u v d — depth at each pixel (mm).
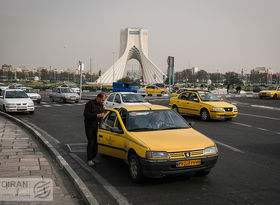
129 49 136375
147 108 6754
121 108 6898
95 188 5379
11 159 6898
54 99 29281
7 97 18734
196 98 15664
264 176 5988
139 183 5570
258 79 178250
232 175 6051
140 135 5762
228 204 4543
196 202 4629
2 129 11398
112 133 6500
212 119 15766
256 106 25031
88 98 33781
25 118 16156
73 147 8812
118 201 4738
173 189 5242
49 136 10648
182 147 5289
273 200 4707
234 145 9078
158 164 5113
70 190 5082
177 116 6777
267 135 10883
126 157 5934
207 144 5535
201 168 5383
